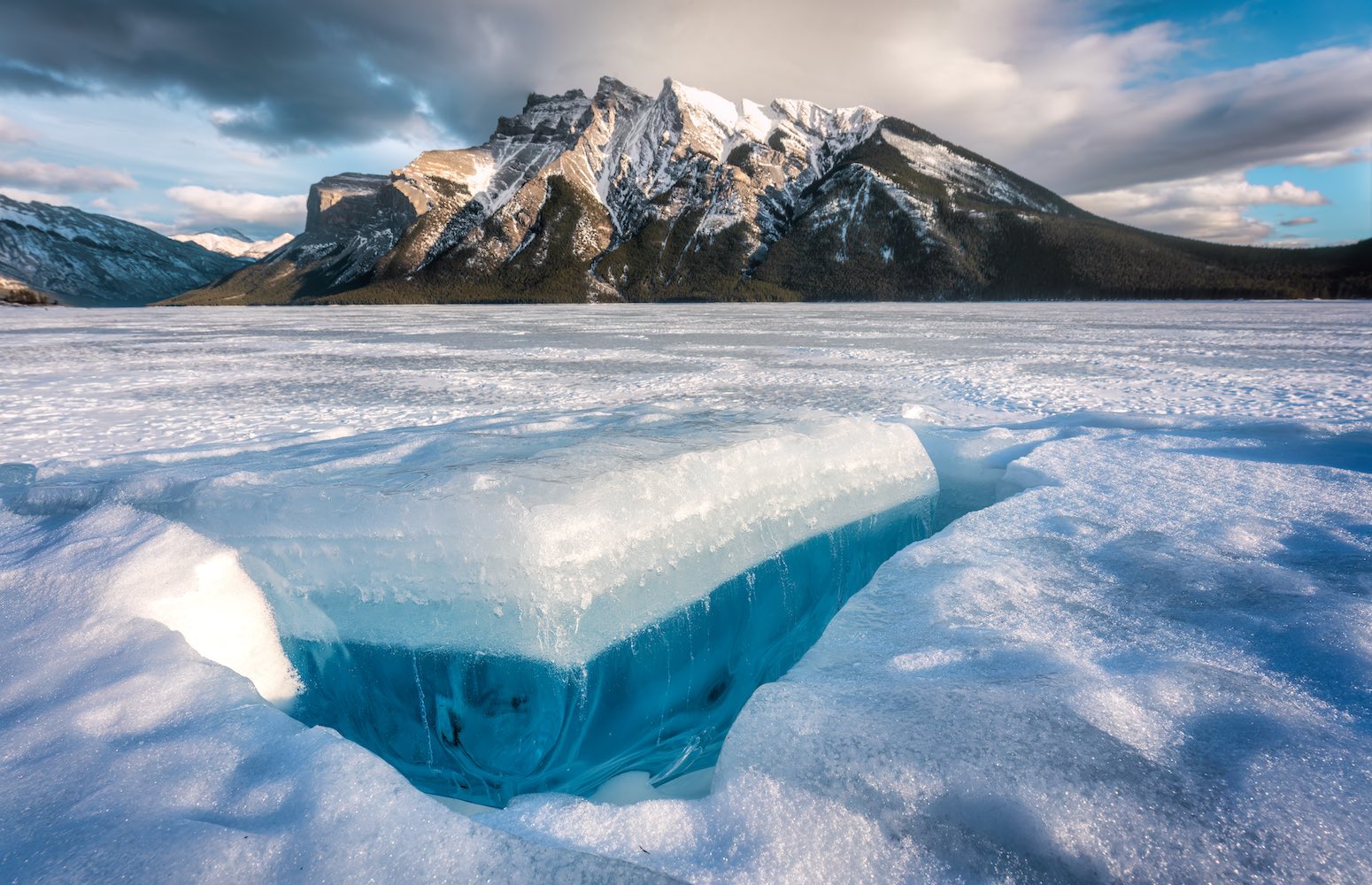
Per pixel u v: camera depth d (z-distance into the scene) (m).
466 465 3.51
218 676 2.06
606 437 4.17
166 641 2.23
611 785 2.41
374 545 2.81
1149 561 3.14
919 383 11.64
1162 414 8.07
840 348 19.50
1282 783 1.55
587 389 11.48
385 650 2.64
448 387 11.97
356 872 1.32
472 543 2.71
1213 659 2.22
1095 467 4.86
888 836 1.48
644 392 10.95
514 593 2.58
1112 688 1.99
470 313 61.28
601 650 2.57
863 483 4.22
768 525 3.53
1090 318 37.31
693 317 45.78
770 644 3.27
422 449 4.04
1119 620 2.55
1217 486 4.33
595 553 2.72
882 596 2.90
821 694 2.05
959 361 15.30
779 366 14.77
